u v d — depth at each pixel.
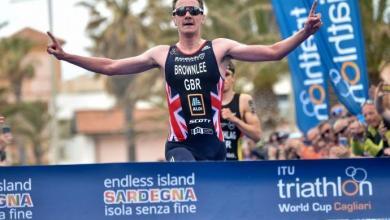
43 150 51.28
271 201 6.62
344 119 12.54
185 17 7.20
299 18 12.54
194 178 6.59
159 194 6.58
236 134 10.12
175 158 7.28
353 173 6.64
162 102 40.88
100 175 6.56
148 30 45.62
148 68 7.39
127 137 46.38
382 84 10.74
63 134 65.00
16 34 48.69
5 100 45.59
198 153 7.33
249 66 32.00
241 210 6.61
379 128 10.72
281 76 33.41
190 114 7.29
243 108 10.09
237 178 6.61
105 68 7.33
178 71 7.26
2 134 10.80
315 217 6.65
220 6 34.19
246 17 34.69
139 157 61.00
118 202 6.57
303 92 12.97
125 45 46.53
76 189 6.55
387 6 25.09
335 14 12.17
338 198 6.65
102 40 46.72
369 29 24.59
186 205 6.59
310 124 13.09
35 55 54.75
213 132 7.30
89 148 65.88
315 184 6.64
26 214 6.55
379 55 24.38
